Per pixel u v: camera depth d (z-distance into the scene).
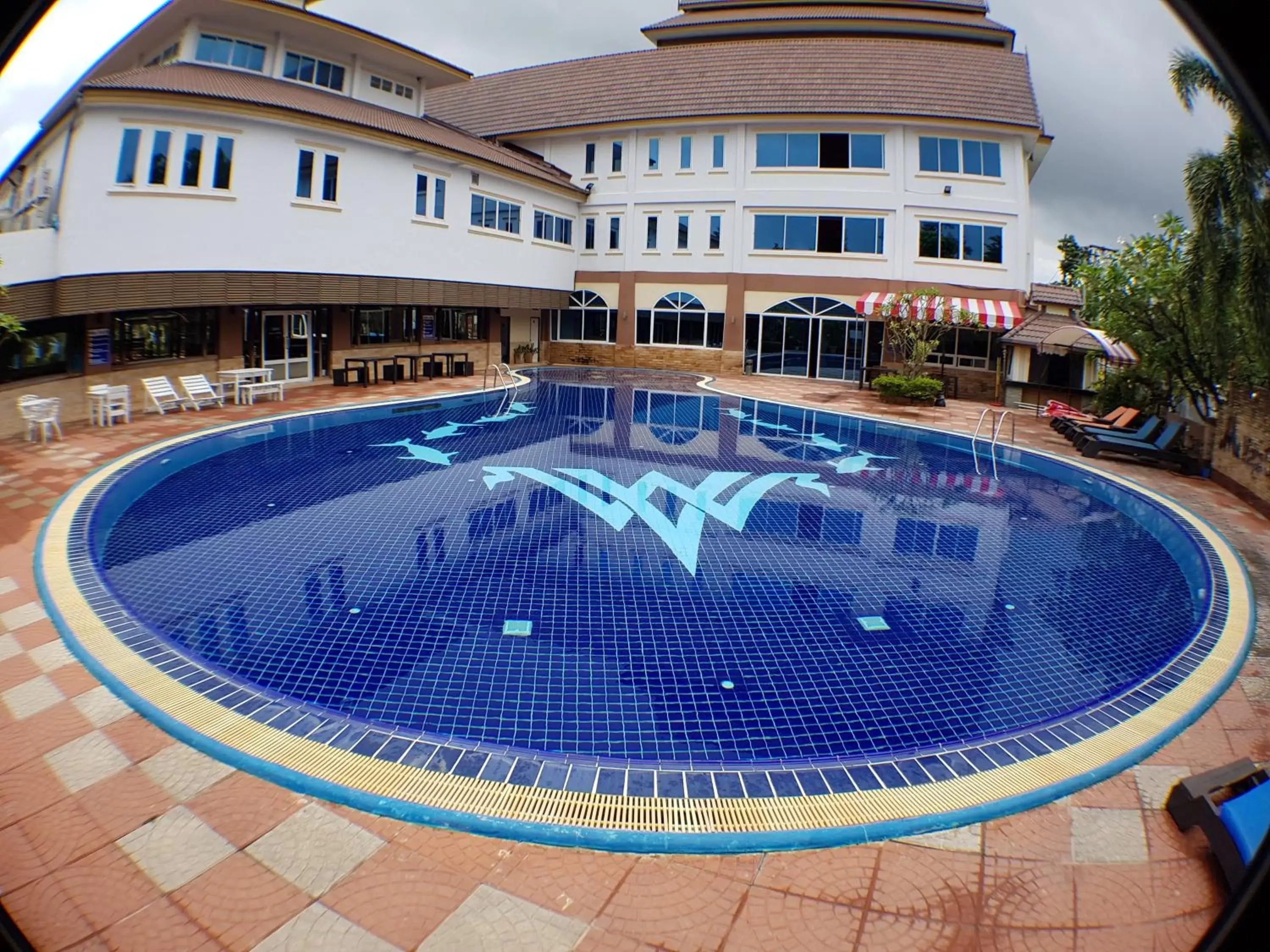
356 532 10.36
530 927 3.76
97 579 8.29
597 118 32.91
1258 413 13.34
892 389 24.92
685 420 20.56
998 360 28.36
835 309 30.44
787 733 5.94
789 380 30.58
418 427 17.83
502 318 32.88
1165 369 18.28
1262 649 7.54
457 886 4.04
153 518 10.63
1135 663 7.30
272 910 3.80
